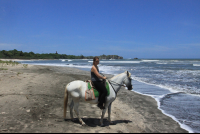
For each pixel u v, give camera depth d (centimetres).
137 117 569
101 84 459
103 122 512
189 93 945
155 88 1104
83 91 461
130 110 647
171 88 1091
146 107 689
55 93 834
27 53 12888
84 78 1419
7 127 424
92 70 462
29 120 481
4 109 554
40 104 636
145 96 888
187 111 637
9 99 655
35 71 1869
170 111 638
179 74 1856
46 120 491
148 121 532
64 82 1168
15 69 1941
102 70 2469
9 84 934
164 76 1705
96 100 464
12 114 518
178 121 536
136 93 964
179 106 703
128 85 516
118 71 2288
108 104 480
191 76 1675
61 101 713
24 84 964
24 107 585
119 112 620
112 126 478
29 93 773
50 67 2730
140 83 1305
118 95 912
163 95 907
